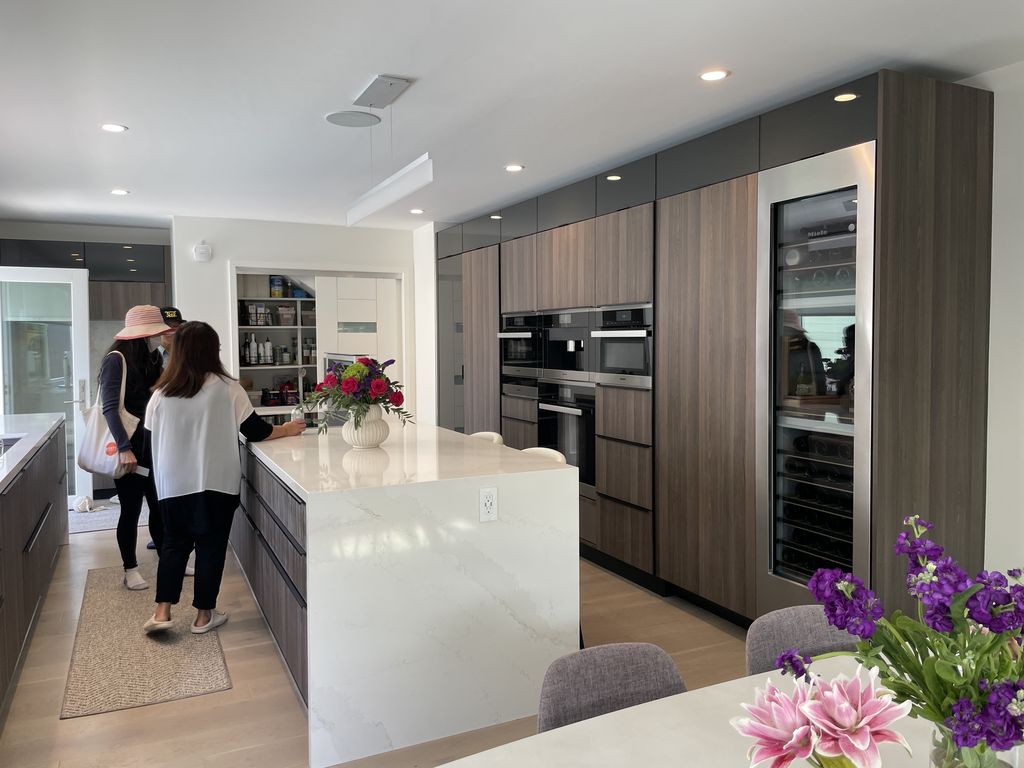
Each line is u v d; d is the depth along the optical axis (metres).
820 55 2.75
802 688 0.96
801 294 3.15
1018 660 0.86
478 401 6.12
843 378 2.97
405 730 2.55
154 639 3.42
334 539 2.41
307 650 2.43
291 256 6.81
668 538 3.97
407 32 2.55
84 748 2.53
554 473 2.77
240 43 2.63
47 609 3.83
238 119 3.54
